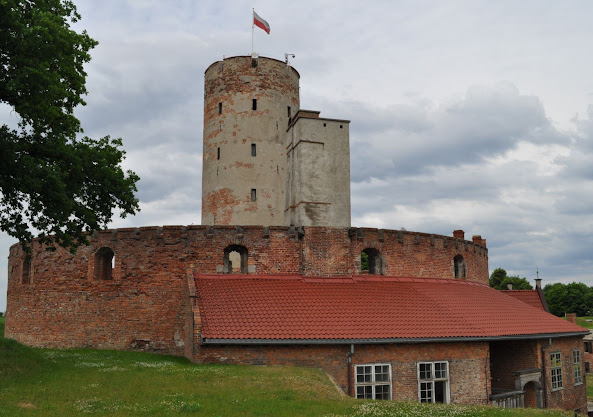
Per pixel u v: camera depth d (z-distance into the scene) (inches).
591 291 5477.4
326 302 1184.2
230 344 1028.5
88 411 679.7
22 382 841.5
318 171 1395.2
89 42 1145.4
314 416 702.5
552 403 1328.7
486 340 1176.8
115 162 1162.0
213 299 1147.9
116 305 1330.0
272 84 2153.1
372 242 1378.0
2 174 1002.7
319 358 1064.8
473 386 1167.6
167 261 1307.8
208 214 2112.5
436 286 1386.6
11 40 968.3
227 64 2155.5
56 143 1060.5
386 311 1185.4
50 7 1087.0
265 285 1235.9
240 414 693.3
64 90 1017.5
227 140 2101.4
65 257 1412.4
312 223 1359.5
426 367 1138.0
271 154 2108.8
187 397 762.2
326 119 1430.9
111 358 1143.6
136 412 684.1
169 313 1279.5
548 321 1400.1
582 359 1504.7
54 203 1013.2
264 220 2059.5
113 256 1412.4
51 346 1392.7
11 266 1690.5
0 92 1000.2
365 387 1082.1
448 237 1526.8
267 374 920.9
